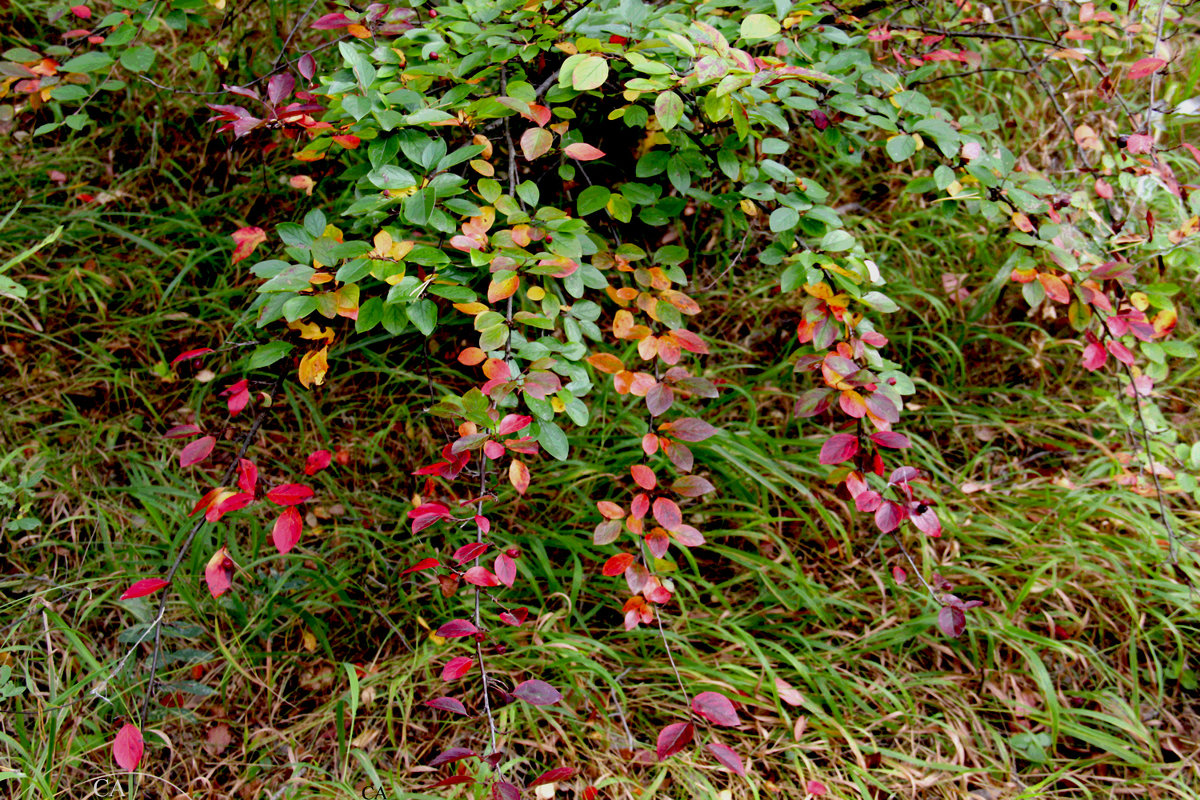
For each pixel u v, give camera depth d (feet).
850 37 6.69
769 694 6.37
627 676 6.57
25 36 9.82
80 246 8.69
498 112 5.07
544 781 4.47
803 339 5.43
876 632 6.63
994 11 9.85
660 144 6.98
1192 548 6.97
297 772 5.93
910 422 8.18
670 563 5.13
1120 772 5.98
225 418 8.08
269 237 8.94
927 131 5.67
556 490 7.59
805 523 7.55
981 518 7.38
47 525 7.22
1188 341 8.16
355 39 8.83
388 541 7.19
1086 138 6.79
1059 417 8.13
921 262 9.01
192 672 6.57
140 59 6.81
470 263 4.94
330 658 6.70
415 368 8.41
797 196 5.48
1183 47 9.07
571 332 5.09
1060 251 5.60
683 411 7.74
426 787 5.76
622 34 5.32
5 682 5.83
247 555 7.21
